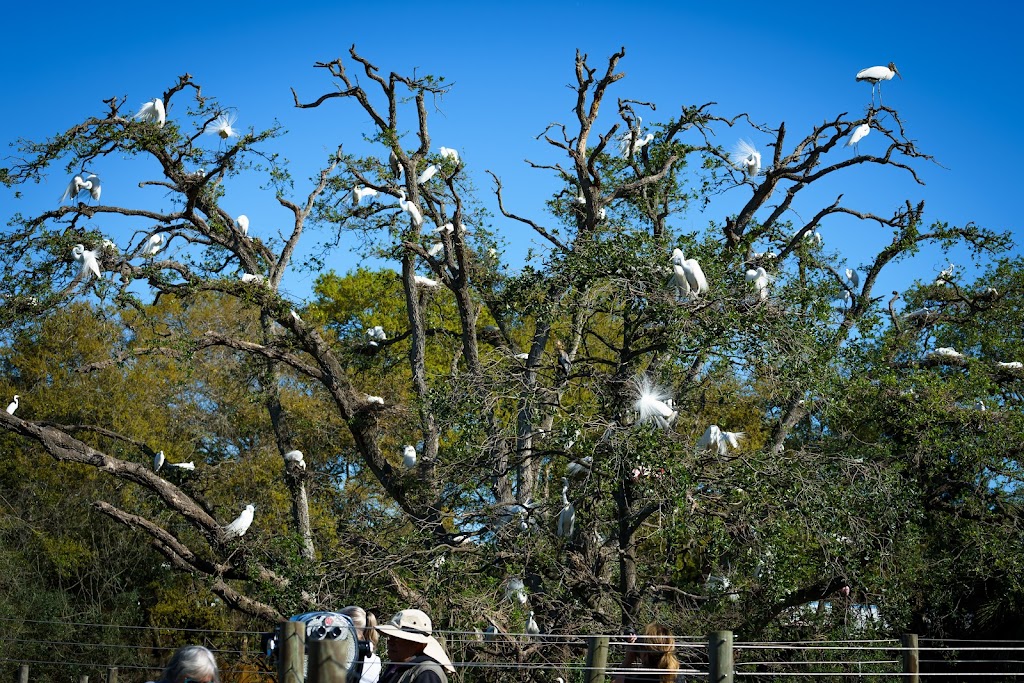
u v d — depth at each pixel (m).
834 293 19.38
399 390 30.70
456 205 23.25
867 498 17.00
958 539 20.19
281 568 19.06
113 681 13.00
